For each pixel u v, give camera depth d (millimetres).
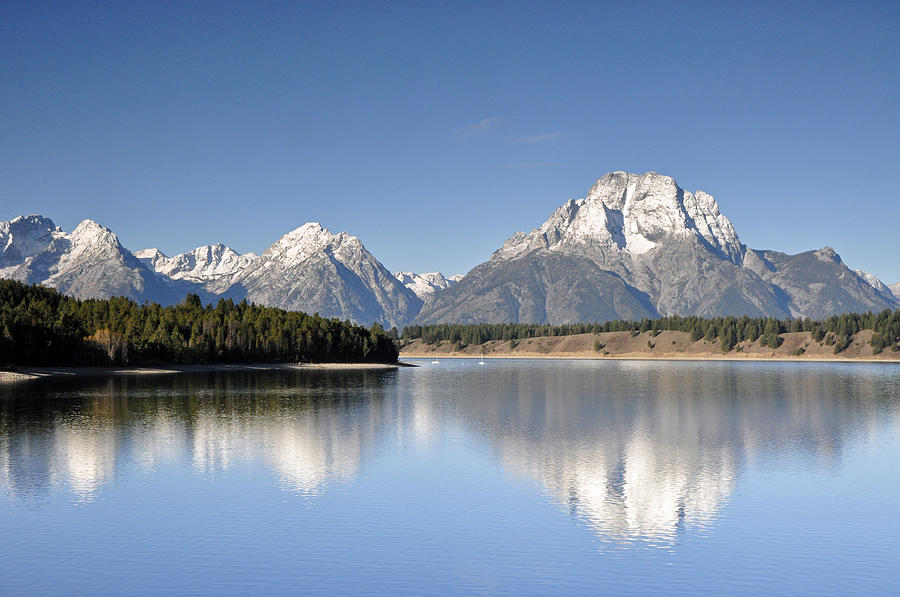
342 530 47156
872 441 83562
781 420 104250
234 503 53188
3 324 187875
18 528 47219
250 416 103562
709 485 60125
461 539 45531
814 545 44875
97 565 40875
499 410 116500
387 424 96438
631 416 108750
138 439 81000
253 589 37750
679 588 38188
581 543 45031
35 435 83438
